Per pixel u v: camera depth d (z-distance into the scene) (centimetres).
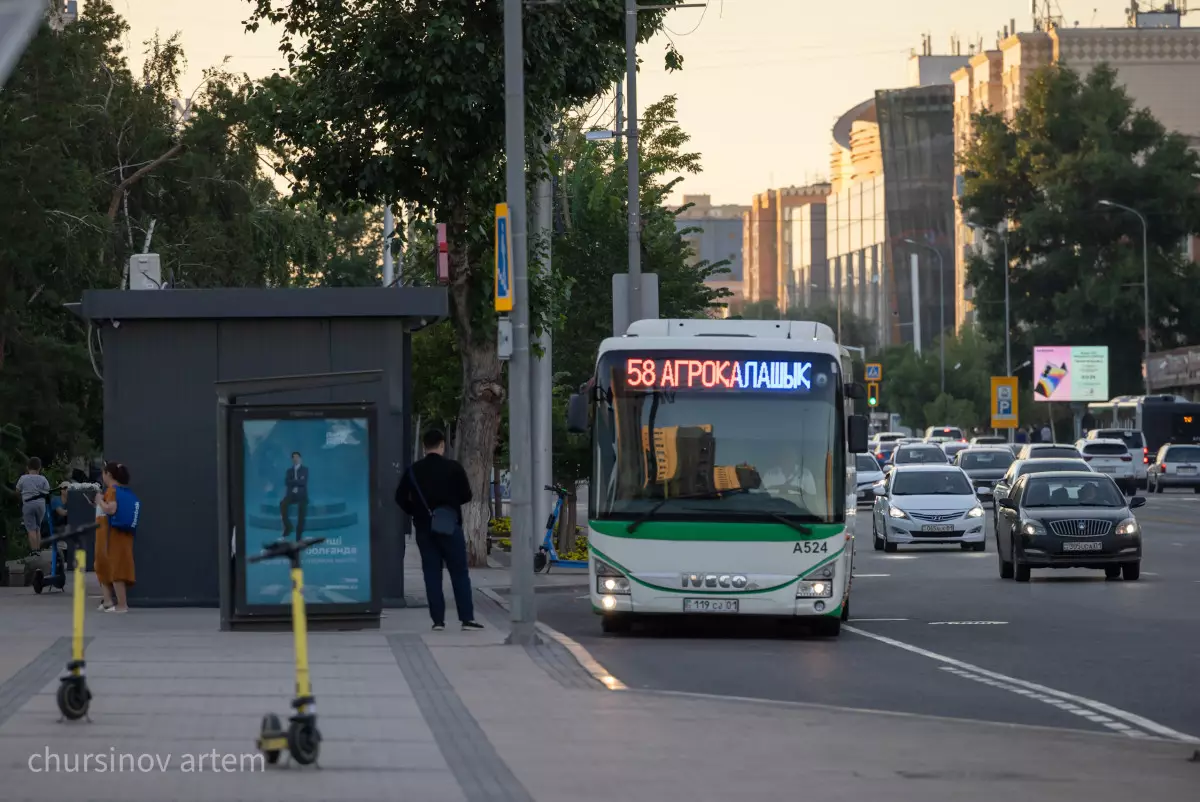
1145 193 13725
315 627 2536
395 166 3641
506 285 2373
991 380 13525
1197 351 12519
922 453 8731
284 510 2519
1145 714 1823
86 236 5956
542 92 3609
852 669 2223
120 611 2931
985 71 19812
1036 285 14112
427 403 5656
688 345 2642
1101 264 13862
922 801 1233
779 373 2628
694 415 2622
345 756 1388
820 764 1400
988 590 3775
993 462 8625
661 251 5356
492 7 3597
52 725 1527
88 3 6825
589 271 5266
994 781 1329
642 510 2605
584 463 4509
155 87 6875
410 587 3653
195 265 6588
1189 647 2536
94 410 6588
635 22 4225
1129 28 18300
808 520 2597
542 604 3372
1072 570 4456
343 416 2531
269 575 2516
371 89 3650
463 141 3638
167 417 3012
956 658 2373
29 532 3566
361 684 1883
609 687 1884
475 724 1591
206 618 2791
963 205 14525
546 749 1452
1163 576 4156
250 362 3020
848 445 2720
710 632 2769
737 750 1466
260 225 6819
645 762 1392
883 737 1563
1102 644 2580
